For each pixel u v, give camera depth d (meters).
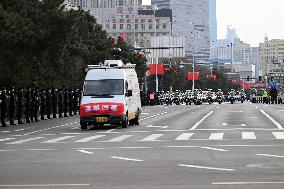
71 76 126.31
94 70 74.88
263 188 26.05
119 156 40.28
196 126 73.31
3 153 43.47
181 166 34.34
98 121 70.50
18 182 28.86
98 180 29.19
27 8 102.00
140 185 27.44
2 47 93.12
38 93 90.88
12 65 98.12
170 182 28.28
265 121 83.44
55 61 111.44
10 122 82.94
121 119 70.88
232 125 74.56
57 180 29.36
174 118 95.06
